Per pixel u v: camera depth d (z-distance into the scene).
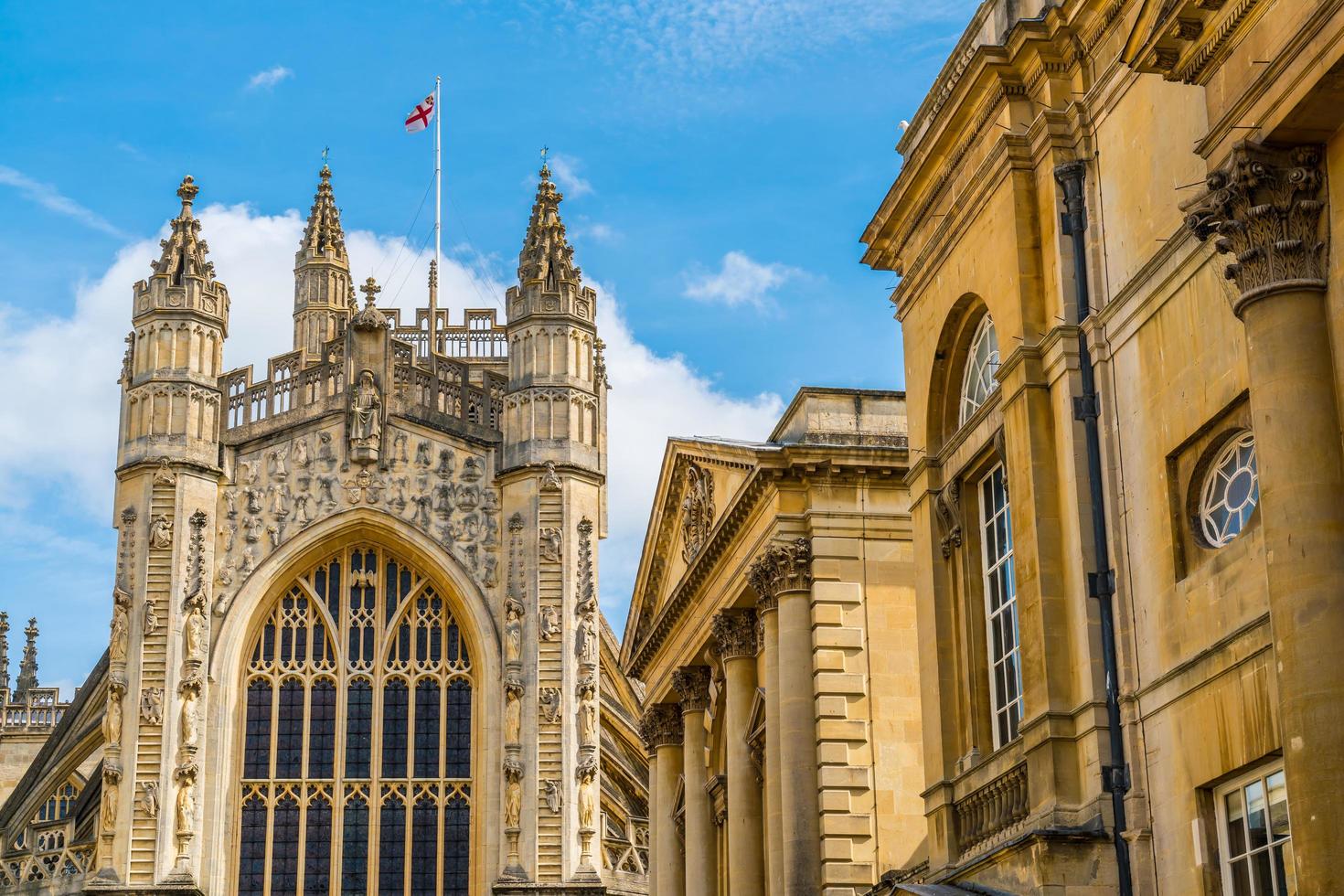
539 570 79.31
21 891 76.75
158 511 78.50
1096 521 29.42
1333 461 22.23
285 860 77.06
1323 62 21.94
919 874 38.00
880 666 45.59
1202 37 24.27
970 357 35.78
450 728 79.44
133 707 76.06
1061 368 30.44
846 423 47.72
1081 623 29.45
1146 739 28.08
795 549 46.31
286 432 81.19
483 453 81.94
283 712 78.94
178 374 80.12
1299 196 23.06
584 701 77.81
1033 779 29.97
